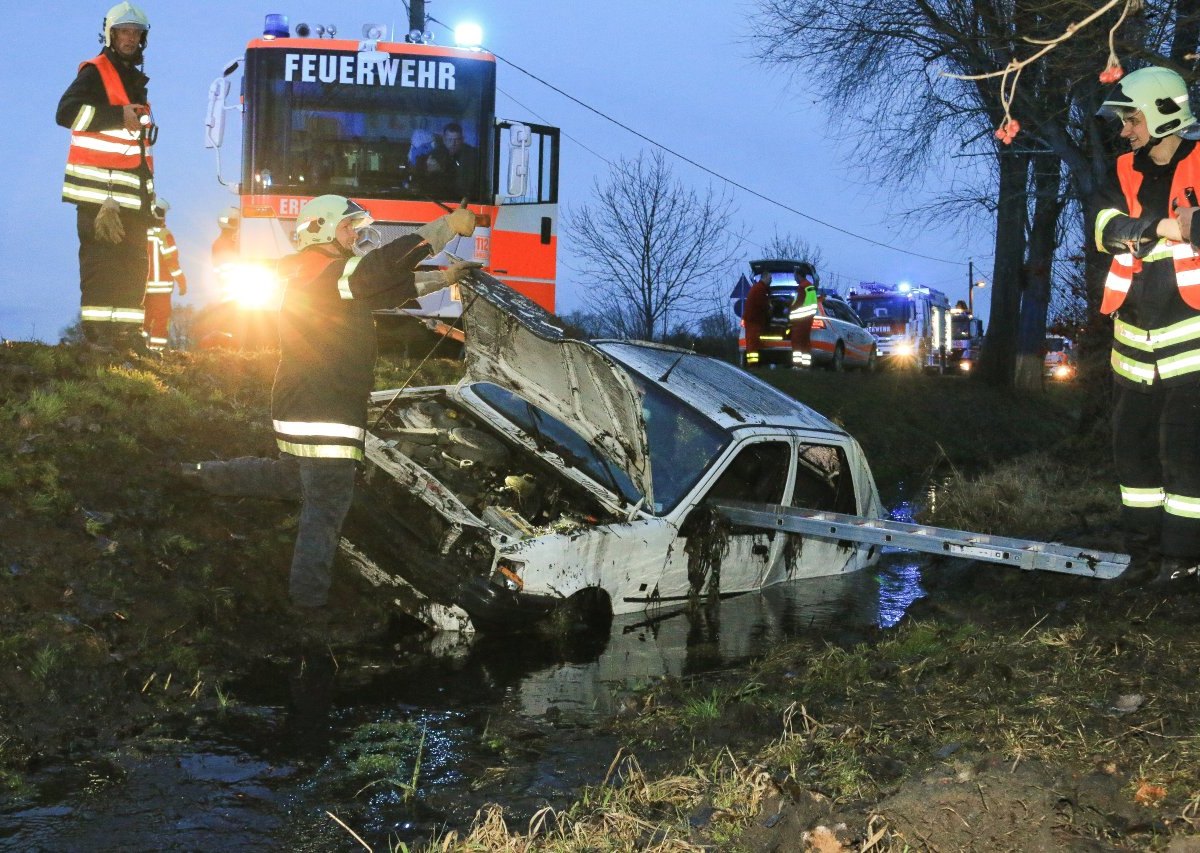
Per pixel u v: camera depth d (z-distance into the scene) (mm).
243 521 6324
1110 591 5863
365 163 12203
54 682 4527
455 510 5805
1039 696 4309
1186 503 5383
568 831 3447
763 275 21125
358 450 5082
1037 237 25703
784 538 7633
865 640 6086
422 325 10977
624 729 4559
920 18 17609
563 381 6664
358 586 6254
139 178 8109
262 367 9242
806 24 19547
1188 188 4895
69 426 6523
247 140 12062
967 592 7246
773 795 3516
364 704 4887
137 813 3668
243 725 4551
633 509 6523
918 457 17891
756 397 8141
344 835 3535
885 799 3361
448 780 4012
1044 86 15070
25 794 3777
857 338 26734
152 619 5312
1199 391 5184
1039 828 3121
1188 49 10406
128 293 8352
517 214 12703
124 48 7949
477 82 12492
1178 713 3971
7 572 5090
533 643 5953
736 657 5816
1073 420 25406
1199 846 2947
